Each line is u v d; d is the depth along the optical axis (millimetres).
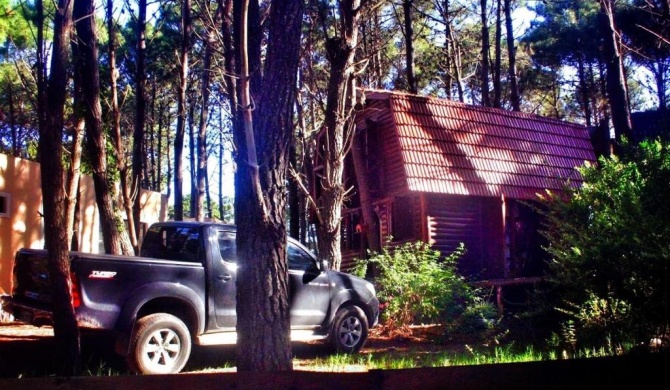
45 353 8492
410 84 18922
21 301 7633
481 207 15852
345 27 12016
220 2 10500
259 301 5426
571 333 8539
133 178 13273
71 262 7082
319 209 12773
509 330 10492
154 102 35938
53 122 6430
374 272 15336
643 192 7863
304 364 8617
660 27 19734
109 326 7176
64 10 6598
